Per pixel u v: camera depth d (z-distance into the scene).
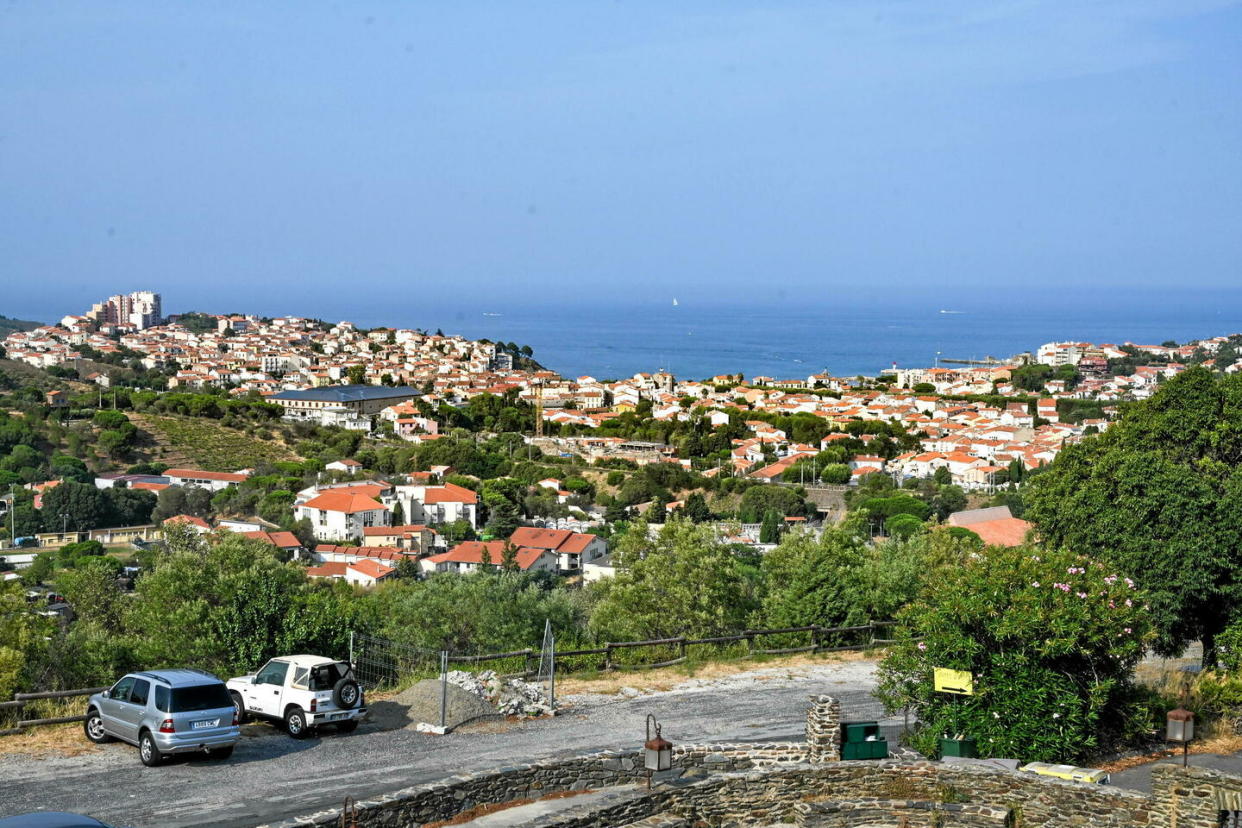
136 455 162.50
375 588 55.62
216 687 20.98
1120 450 32.75
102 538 121.44
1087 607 21.61
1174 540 27.77
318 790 19.55
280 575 33.91
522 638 36.97
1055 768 19.30
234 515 127.44
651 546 40.59
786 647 33.28
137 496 134.88
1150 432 35.59
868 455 168.12
